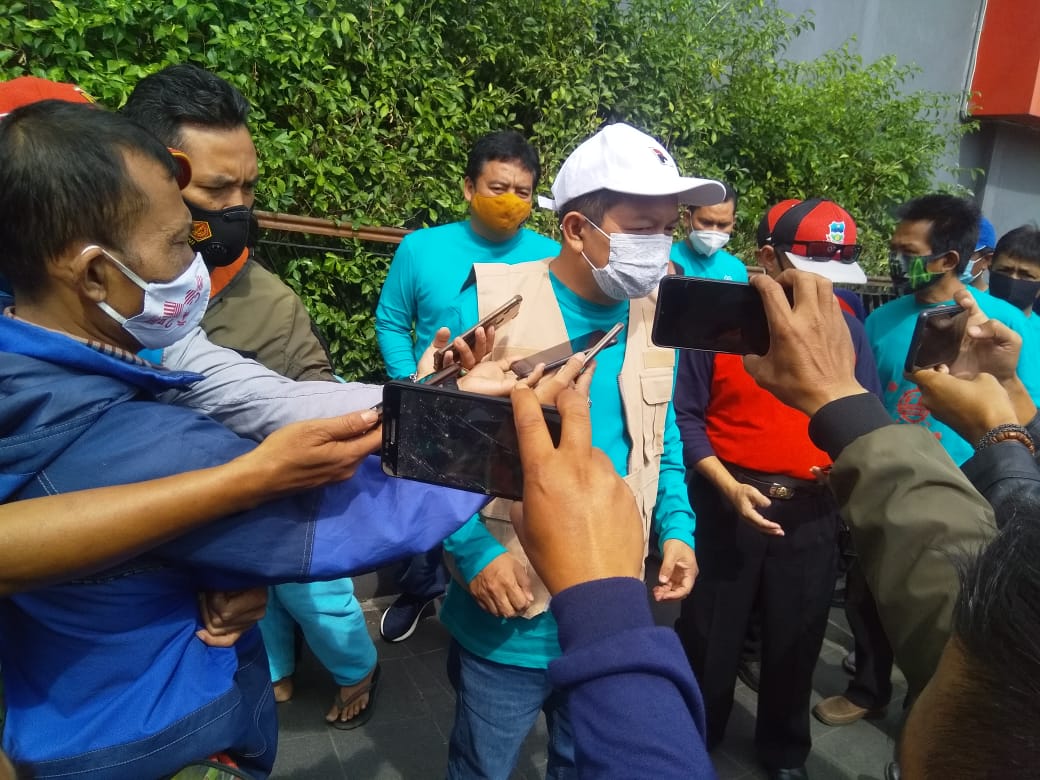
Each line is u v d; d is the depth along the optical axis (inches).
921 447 35.5
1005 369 54.1
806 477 89.6
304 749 99.0
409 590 123.0
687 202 70.9
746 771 102.5
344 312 137.0
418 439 36.1
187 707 39.8
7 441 33.2
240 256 67.7
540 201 85.7
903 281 109.2
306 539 39.4
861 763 106.6
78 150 34.7
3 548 30.6
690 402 94.8
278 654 104.1
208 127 60.2
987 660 21.6
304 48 119.6
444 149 141.6
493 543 62.0
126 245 36.7
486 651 65.6
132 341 41.3
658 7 169.2
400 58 132.7
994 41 273.7
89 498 32.2
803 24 201.6
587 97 154.3
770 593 93.5
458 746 69.9
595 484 29.7
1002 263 141.4
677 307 46.3
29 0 103.9
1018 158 301.4
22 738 37.4
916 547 32.8
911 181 226.1
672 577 72.6
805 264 102.4
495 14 142.6
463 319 68.4
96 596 36.6
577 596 28.1
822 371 38.3
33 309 37.7
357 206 131.8
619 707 26.2
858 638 114.1
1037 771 20.5
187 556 37.6
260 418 47.3
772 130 194.4
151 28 110.2
